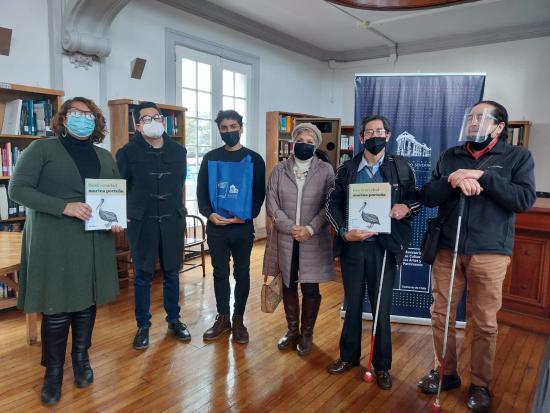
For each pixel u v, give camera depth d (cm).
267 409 204
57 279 191
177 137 463
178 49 495
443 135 295
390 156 219
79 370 218
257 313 330
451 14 545
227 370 239
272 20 584
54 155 192
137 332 267
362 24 585
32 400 206
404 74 297
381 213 206
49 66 376
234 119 257
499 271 190
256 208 267
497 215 189
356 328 232
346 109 766
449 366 219
